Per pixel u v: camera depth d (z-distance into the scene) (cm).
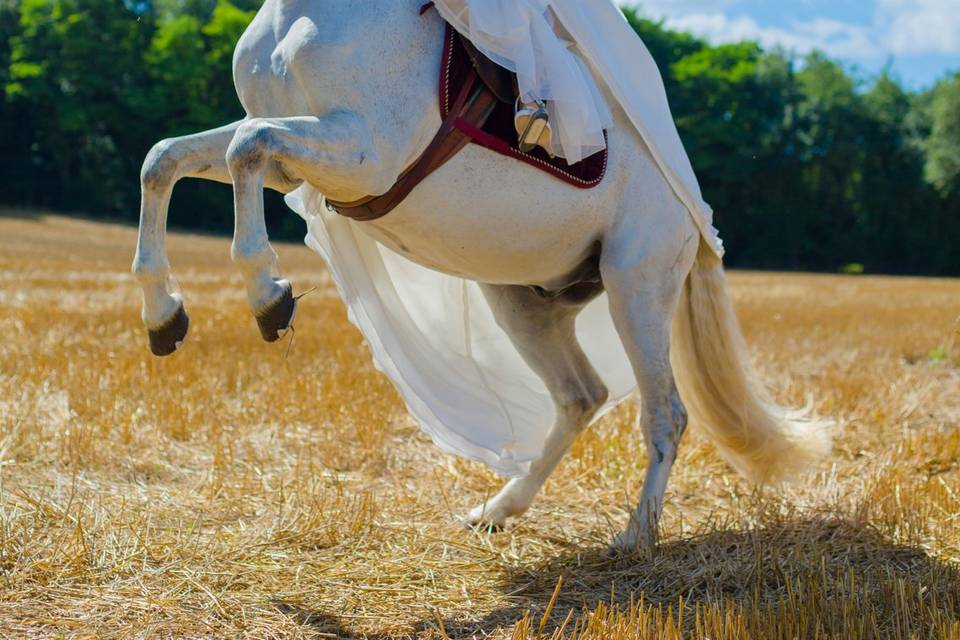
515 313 652
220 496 673
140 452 780
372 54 480
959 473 780
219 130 510
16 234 5575
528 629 461
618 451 823
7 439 728
